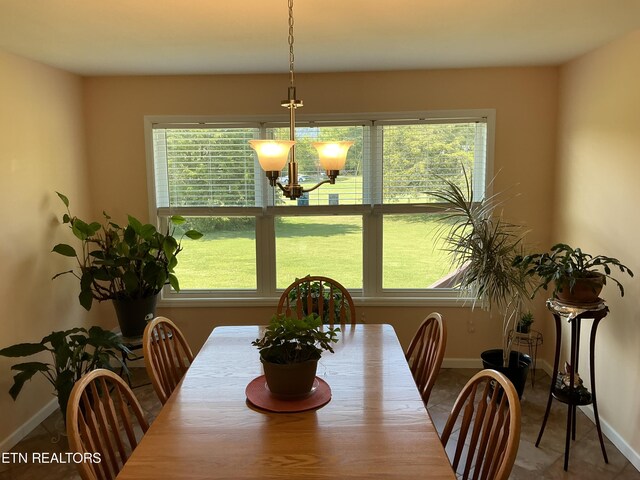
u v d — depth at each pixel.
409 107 3.51
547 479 2.43
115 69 3.29
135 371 3.77
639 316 2.47
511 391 1.40
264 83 3.53
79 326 3.47
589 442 2.74
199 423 1.61
